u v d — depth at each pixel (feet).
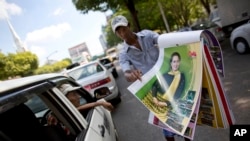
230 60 27.68
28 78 6.00
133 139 14.96
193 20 145.89
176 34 6.44
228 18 40.91
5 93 4.51
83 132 6.33
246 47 28.32
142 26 95.50
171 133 9.15
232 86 18.25
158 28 117.70
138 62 8.80
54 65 178.91
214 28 42.55
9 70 119.34
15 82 5.31
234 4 39.93
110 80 23.67
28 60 139.54
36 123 5.85
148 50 8.55
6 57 118.73
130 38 8.44
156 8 85.56
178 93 6.34
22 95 4.83
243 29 27.94
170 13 104.22
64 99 6.60
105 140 7.08
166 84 6.67
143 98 6.73
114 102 24.76
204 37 6.27
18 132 5.30
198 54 5.86
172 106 6.39
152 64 8.70
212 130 12.69
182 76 6.32
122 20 8.16
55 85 6.70
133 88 6.82
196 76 5.94
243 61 25.11
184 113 6.09
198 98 5.83
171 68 6.61
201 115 6.73
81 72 26.68
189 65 6.14
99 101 9.30
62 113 6.31
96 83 23.09
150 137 14.47
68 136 6.47
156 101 6.75
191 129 6.10
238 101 15.21
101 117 8.85
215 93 5.95
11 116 5.32
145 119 17.83
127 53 8.72
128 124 17.93
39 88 5.61
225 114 6.14
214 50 6.58
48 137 5.70
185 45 6.17
